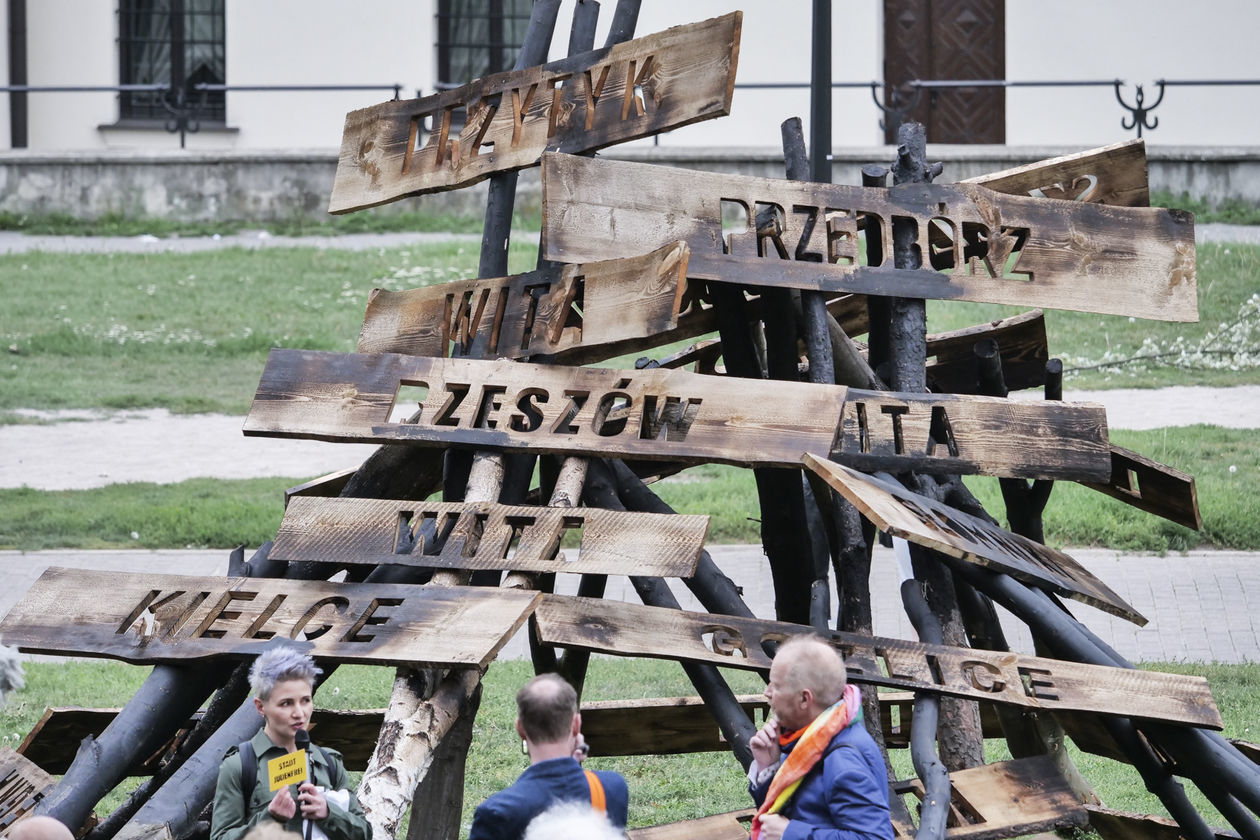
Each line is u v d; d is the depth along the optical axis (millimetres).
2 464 38375
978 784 13375
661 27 61031
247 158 62219
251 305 52094
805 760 10742
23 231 61875
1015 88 61906
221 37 67062
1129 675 12984
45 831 9680
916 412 14625
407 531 14133
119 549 31734
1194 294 15680
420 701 12438
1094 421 14797
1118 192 16844
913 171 15922
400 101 17203
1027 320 18250
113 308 52000
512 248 54781
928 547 12539
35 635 13227
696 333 16734
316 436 14867
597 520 13656
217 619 13266
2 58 65562
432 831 14359
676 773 20250
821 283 15203
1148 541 30812
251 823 11195
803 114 61062
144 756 13688
